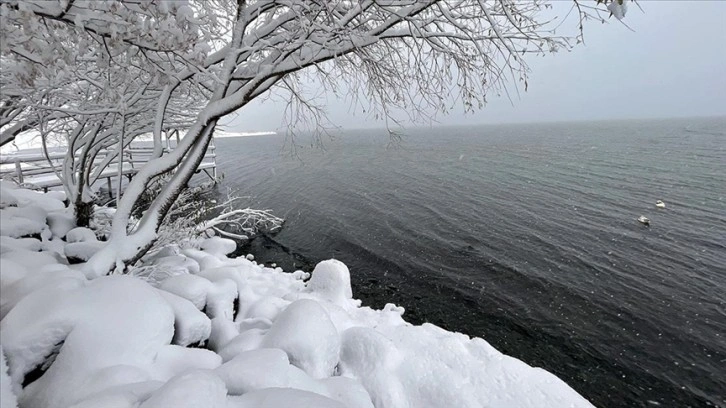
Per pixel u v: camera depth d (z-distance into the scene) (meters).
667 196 26.47
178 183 5.04
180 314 3.78
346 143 98.19
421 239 16.83
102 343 2.79
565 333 9.62
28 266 3.88
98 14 2.71
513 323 10.02
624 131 127.50
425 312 10.44
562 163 44.88
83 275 3.75
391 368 4.55
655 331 9.84
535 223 19.80
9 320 2.82
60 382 2.54
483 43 4.50
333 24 3.98
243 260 11.34
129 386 2.41
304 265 13.38
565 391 4.21
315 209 22.22
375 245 15.81
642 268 13.98
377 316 6.97
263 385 2.78
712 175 34.25
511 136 116.44
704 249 15.99
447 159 51.12
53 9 2.59
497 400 4.11
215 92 4.82
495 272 13.29
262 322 5.06
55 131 6.51
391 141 5.89
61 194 9.20
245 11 4.22
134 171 17.92
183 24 2.89
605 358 8.68
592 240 17.12
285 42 4.24
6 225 5.01
